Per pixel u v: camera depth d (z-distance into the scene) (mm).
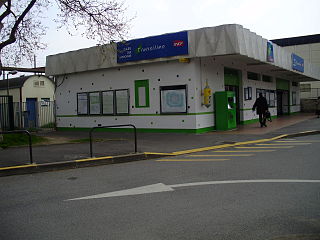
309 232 4035
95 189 6492
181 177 7289
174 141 13633
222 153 10734
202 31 15086
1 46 12758
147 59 16594
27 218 4871
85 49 19188
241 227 4262
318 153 9844
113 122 18844
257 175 7211
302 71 28125
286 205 5078
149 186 6559
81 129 20406
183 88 16094
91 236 4113
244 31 15266
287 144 12180
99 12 13344
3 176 8102
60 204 5547
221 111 17109
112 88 18750
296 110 35875
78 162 9141
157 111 17047
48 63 21344
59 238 4078
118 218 4746
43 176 8008
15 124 22562
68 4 12984
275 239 3812
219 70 17875
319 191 5805
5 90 26703
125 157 9961
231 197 5594
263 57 18141
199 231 4176
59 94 21469
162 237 4023
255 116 22750
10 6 12766
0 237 4156
